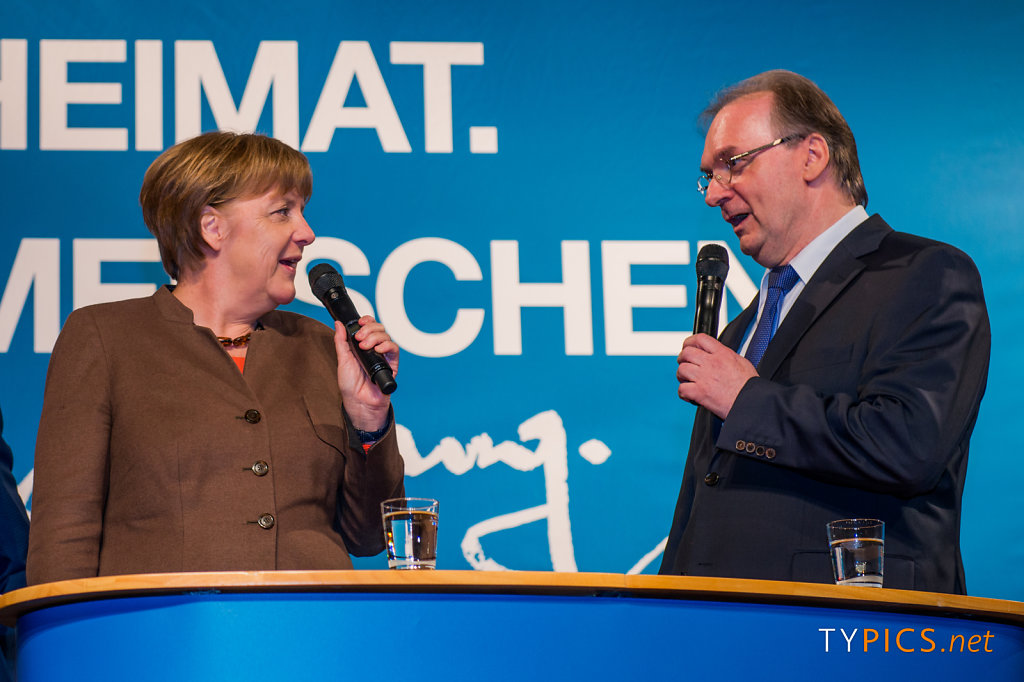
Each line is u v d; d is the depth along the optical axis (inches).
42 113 374.3
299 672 157.9
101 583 158.7
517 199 386.9
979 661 181.8
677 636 167.3
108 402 224.8
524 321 378.6
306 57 390.3
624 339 379.9
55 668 165.5
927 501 232.2
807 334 247.9
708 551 239.3
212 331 237.8
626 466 371.6
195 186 239.9
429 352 373.4
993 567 366.3
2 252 363.6
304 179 250.8
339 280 262.2
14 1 380.5
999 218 393.4
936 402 221.1
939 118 400.2
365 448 241.9
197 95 383.2
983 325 236.2
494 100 393.7
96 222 370.3
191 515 217.5
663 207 390.9
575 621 164.4
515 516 365.1
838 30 406.0
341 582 157.8
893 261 246.5
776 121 267.6
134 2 386.0
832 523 203.9
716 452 249.8
